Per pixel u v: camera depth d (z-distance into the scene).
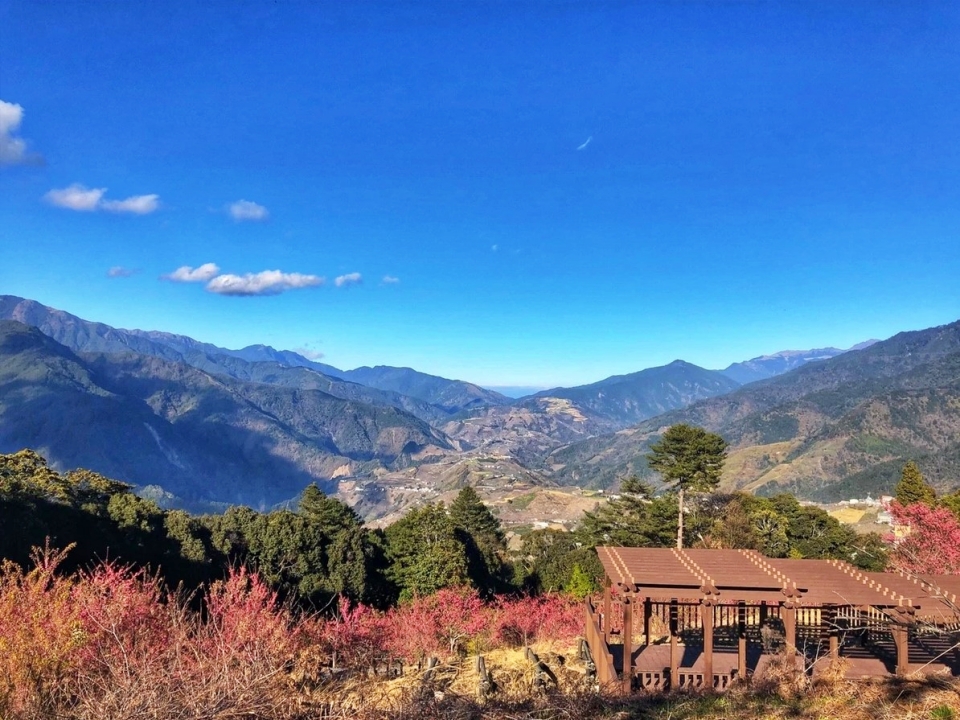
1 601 7.01
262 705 6.41
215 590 9.66
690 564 12.13
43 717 6.17
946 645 11.99
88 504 33.75
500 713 7.77
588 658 13.02
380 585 39.56
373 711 7.55
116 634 6.70
